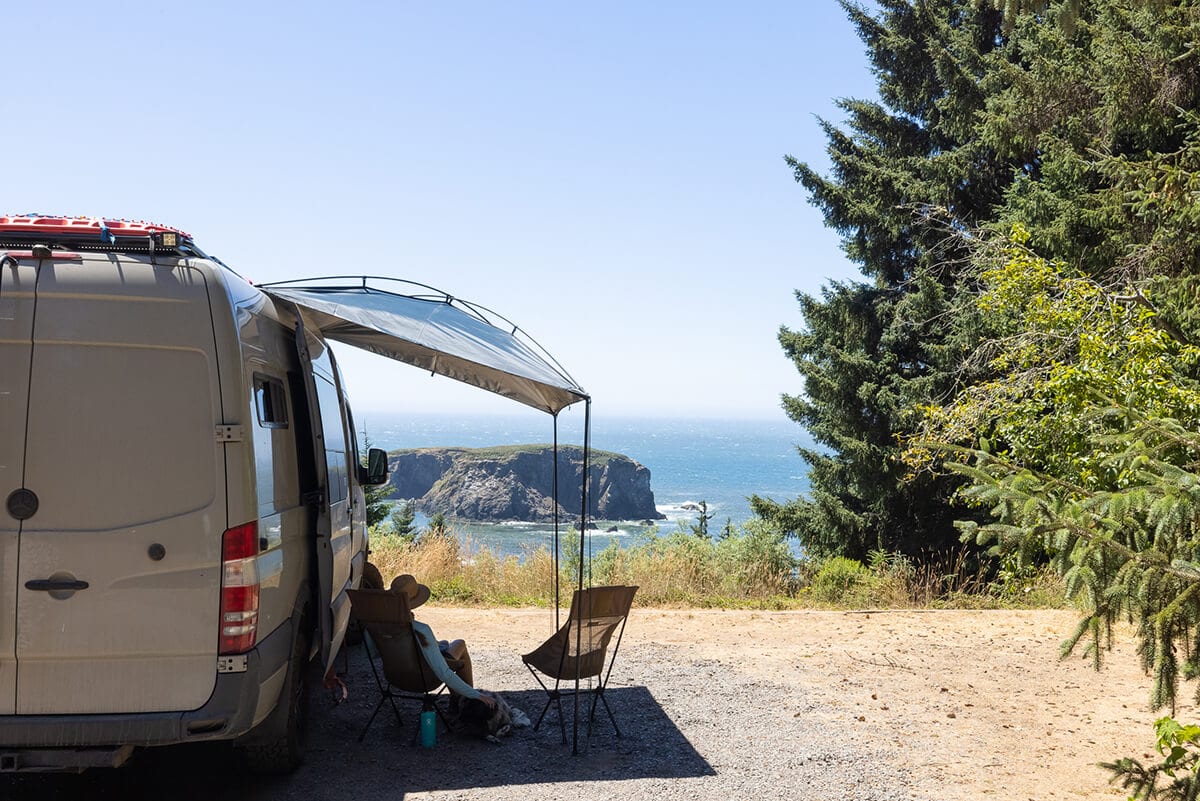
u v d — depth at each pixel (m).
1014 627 10.44
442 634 9.80
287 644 5.04
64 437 4.32
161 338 4.40
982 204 20.94
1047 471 10.50
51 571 4.28
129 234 4.51
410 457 154.38
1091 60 15.82
